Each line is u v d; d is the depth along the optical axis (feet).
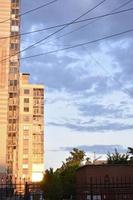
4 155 367.45
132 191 89.97
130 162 236.84
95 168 183.73
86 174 183.01
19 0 412.77
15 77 427.33
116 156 241.14
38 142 544.62
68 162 367.66
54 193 261.44
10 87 428.56
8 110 421.59
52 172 271.28
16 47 399.65
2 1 385.91
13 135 433.48
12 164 428.15
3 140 370.73
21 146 538.06
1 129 372.79
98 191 92.38
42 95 557.74
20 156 536.01
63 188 272.31
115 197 96.07
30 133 544.21
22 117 547.49
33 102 553.64
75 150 377.30
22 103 550.36
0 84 378.32
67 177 276.00
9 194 85.25
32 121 549.13
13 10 407.23
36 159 539.29
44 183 263.08
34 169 533.96
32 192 104.22
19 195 87.97
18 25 400.67
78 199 107.34
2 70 378.73
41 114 552.82
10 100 431.84
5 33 381.81
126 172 183.01
